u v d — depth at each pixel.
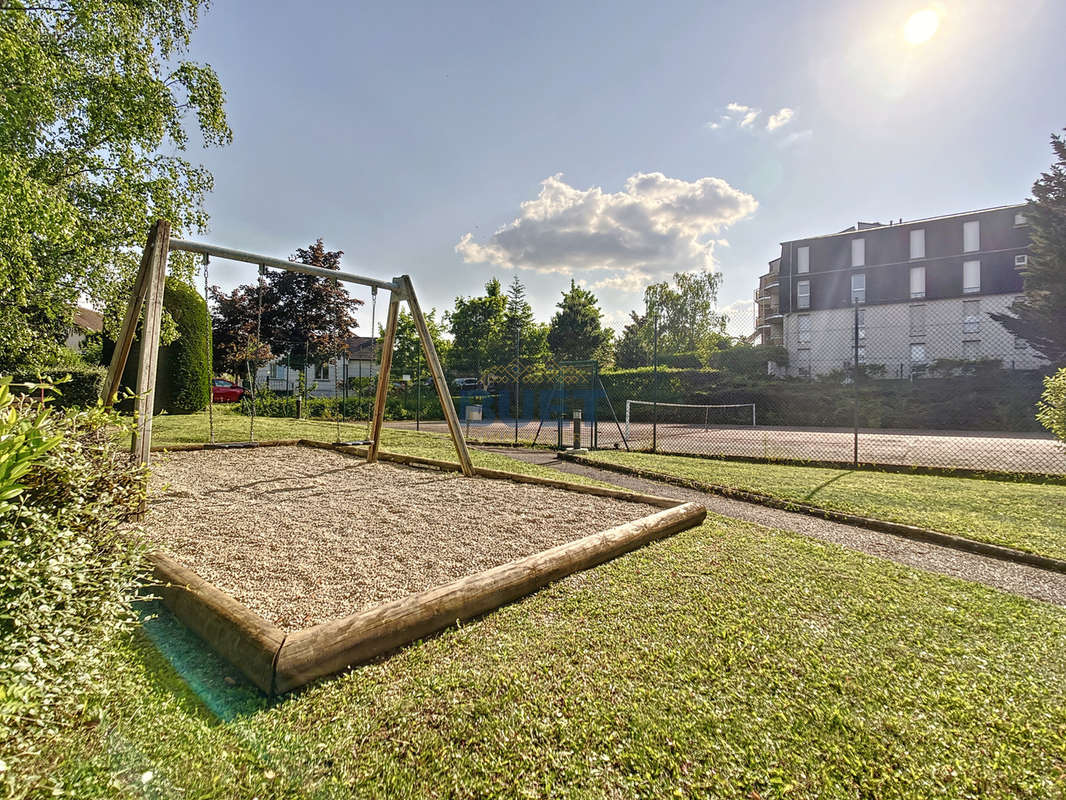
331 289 25.66
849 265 30.86
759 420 19.31
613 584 2.49
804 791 1.22
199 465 5.47
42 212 8.09
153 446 6.19
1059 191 17.27
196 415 12.51
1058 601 2.54
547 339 33.91
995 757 1.36
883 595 2.46
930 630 2.11
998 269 26.95
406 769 1.25
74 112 10.09
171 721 1.39
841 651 1.90
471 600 2.08
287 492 4.25
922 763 1.33
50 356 10.53
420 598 1.96
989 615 2.28
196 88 11.57
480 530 3.28
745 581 2.57
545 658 1.77
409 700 1.52
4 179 7.50
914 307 28.83
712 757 1.33
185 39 11.70
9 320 9.16
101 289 10.59
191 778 1.20
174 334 11.11
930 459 8.48
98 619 1.49
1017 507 4.55
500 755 1.31
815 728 1.45
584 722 1.44
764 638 1.97
